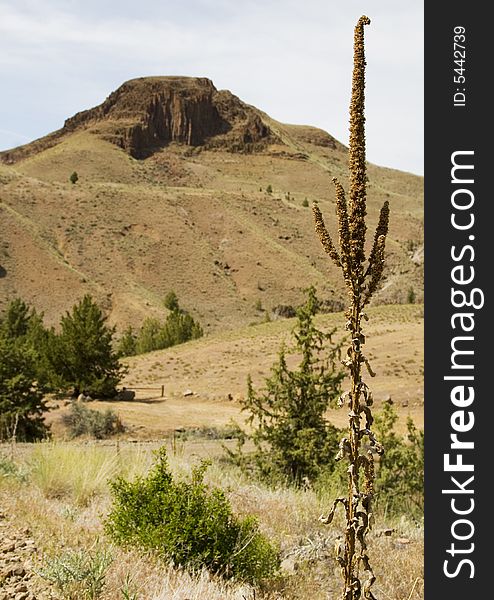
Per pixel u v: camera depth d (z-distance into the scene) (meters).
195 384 47.81
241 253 176.38
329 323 58.09
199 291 155.50
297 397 15.05
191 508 7.72
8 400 26.28
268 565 7.59
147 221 178.12
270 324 70.69
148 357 61.50
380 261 3.33
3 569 6.08
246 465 14.97
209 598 6.34
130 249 164.62
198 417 35.22
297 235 196.88
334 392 15.06
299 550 8.31
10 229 152.12
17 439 25.86
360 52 3.21
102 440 25.59
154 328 87.06
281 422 14.94
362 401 3.57
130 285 149.38
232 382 47.00
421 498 12.40
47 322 129.25
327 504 11.03
